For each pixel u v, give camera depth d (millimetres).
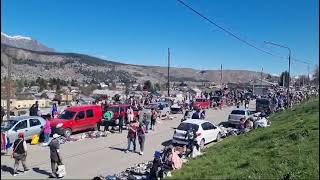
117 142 29719
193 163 20625
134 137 26266
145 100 54094
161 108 48625
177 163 19969
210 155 22625
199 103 62188
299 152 18453
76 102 62969
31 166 21203
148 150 27141
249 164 18125
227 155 21453
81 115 31969
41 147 26562
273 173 16062
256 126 34969
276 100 55062
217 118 51312
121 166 22016
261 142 23469
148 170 19547
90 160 23312
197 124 28328
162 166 18609
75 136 31266
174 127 40219
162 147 28438
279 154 18906
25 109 53688
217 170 18078
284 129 27000
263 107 53219
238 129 36281
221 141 29922
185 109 57438
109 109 35844
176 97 72188
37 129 27656
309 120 27953
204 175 17453
